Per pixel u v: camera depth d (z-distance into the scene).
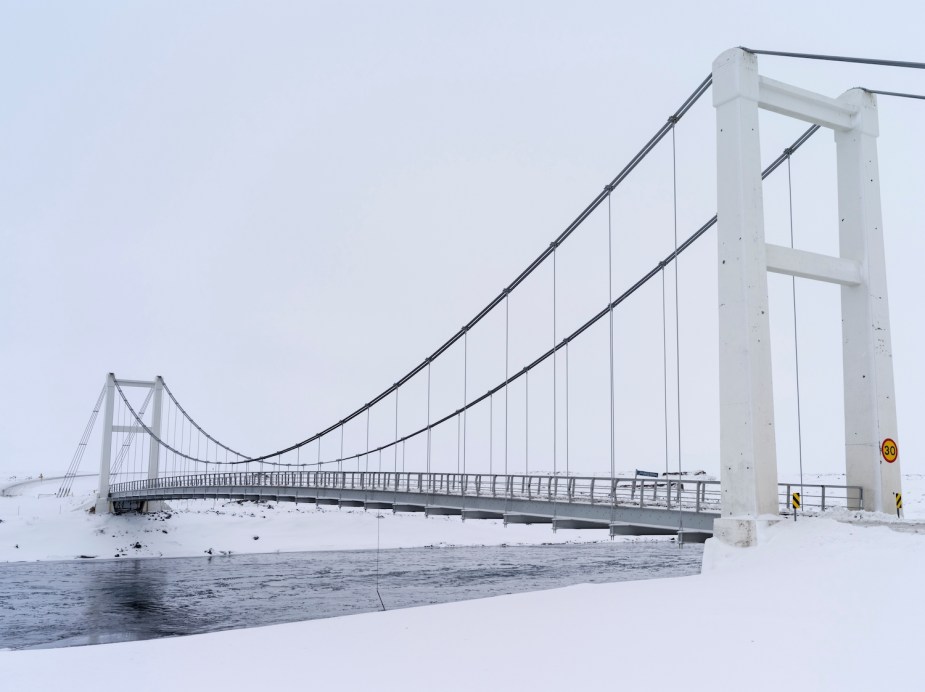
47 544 54.44
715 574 16.16
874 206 18.97
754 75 17.73
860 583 13.25
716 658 10.21
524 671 10.30
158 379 75.44
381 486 31.12
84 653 13.08
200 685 10.53
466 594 30.78
